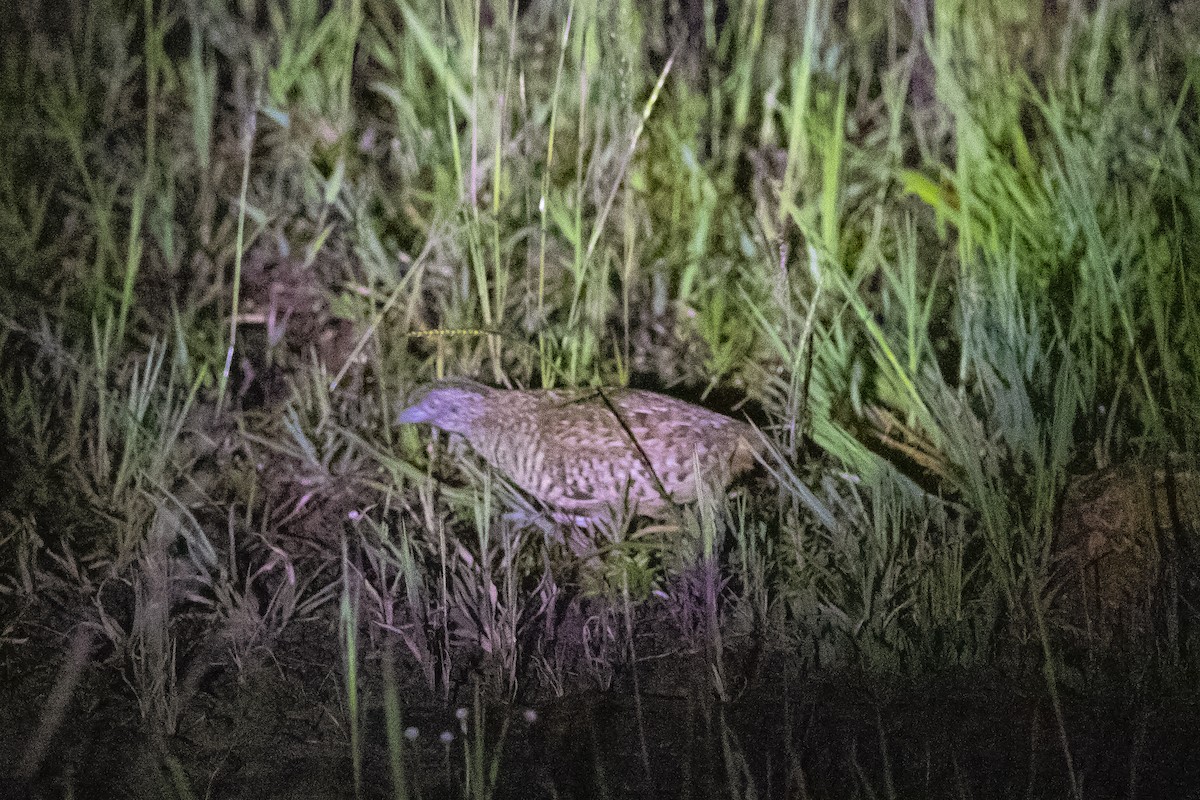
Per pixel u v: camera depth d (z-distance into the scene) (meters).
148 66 11.30
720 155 10.86
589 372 9.11
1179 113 10.39
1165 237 9.23
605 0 10.45
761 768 6.38
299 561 7.97
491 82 10.41
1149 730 6.69
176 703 6.63
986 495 7.61
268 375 9.22
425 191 10.33
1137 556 7.29
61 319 9.10
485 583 7.33
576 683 7.07
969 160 9.95
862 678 7.08
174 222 10.04
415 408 8.33
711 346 9.35
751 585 7.59
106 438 8.24
